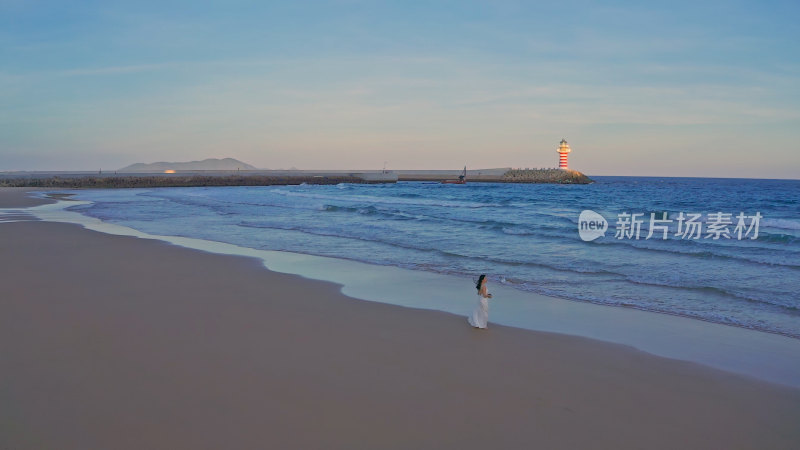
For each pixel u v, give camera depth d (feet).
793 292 41.57
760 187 369.09
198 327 30.27
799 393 22.93
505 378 23.88
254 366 24.32
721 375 24.88
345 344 28.02
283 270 49.29
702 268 51.11
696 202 175.73
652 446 18.11
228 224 90.84
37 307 34.01
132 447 16.84
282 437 17.76
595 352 27.81
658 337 30.66
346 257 57.21
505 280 46.06
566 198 199.41
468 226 86.63
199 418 18.95
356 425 18.83
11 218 101.50
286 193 220.43
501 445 17.74
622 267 51.75
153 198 181.88
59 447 16.72
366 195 205.77
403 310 35.60
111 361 24.49
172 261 52.85
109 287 40.42
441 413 20.04
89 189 280.92
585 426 19.40
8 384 21.63
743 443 18.52
